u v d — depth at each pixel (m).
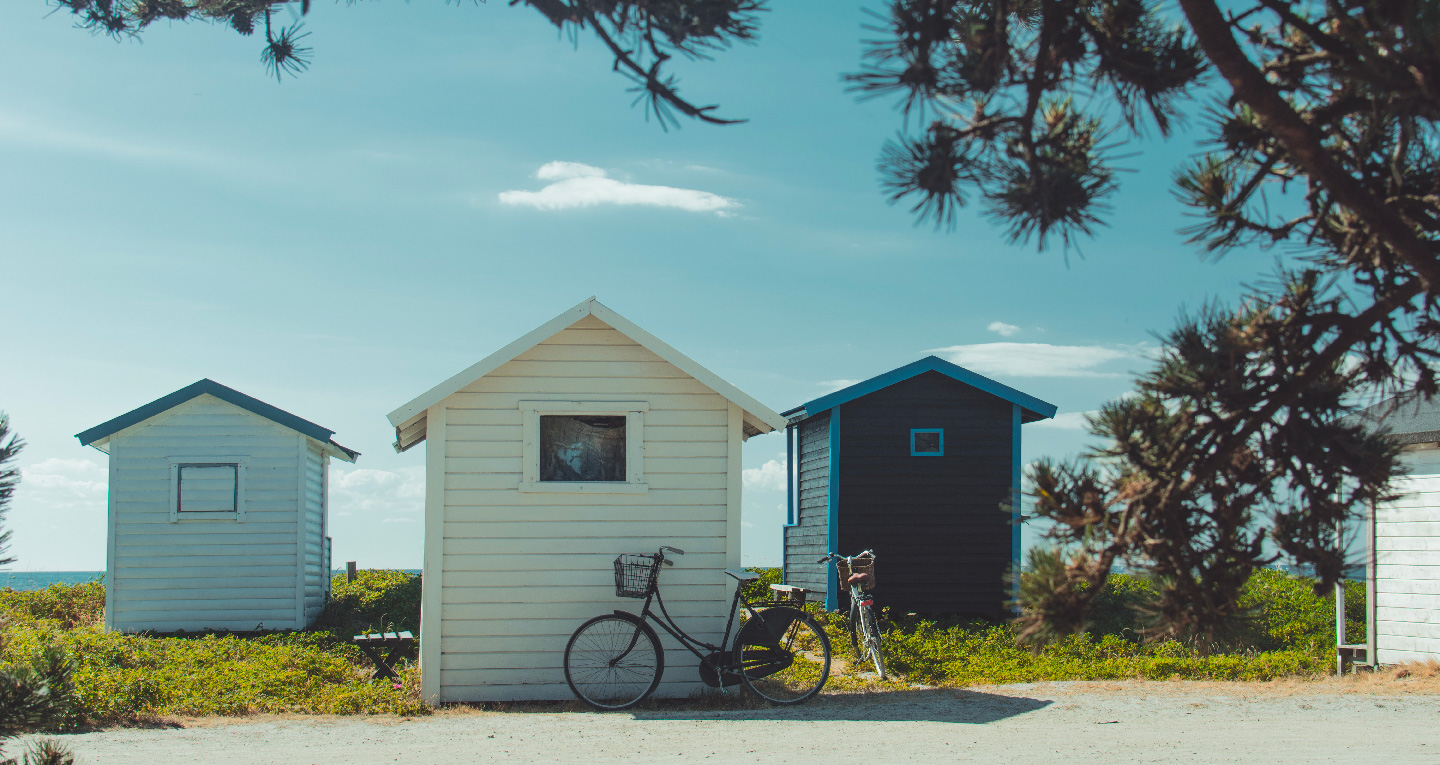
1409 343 3.71
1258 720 9.03
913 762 7.22
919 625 15.09
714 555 10.52
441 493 10.34
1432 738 8.12
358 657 13.72
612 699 10.11
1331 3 3.05
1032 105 3.50
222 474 16.66
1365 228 3.74
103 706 9.36
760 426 11.10
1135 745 7.87
